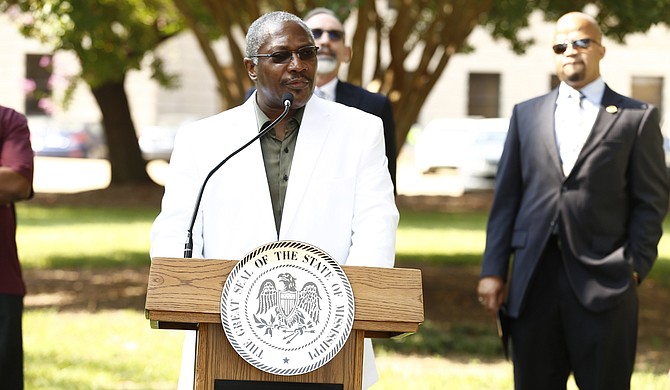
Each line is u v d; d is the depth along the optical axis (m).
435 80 14.47
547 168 7.25
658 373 10.38
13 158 7.21
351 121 5.29
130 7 19.22
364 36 13.65
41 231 23.03
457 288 16.12
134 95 48.50
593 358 7.06
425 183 37.41
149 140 44.34
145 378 9.76
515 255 7.30
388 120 7.99
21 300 7.33
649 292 16.55
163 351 11.06
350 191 5.18
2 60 48.25
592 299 7.01
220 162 5.02
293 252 4.42
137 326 12.52
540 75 49.94
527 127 7.41
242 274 4.37
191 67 48.75
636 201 7.22
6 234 7.25
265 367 4.30
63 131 44.56
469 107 50.50
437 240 22.78
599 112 7.25
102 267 18.08
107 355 10.78
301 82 4.99
